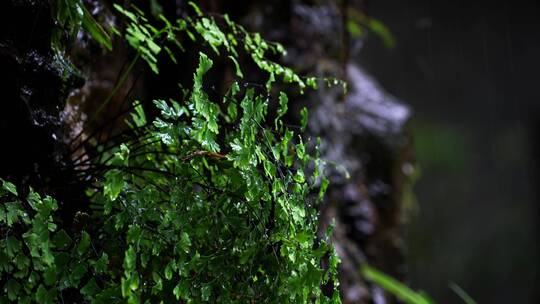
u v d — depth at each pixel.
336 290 1.37
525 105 12.42
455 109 12.14
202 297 1.27
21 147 1.51
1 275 1.24
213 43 1.55
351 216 5.09
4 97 1.47
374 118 5.76
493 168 12.52
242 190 1.32
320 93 4.07
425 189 12.04
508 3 11.54
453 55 11.75
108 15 2.20
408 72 11.55
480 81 12.12
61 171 1.59
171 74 2.55
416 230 11.73
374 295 4.91
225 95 1.42
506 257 12.60
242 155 1.27
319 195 1.44
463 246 12.24
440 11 11.39
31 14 1.53
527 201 12.60
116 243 1.33
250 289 1.34
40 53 1.60
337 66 4.39
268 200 1.32
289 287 1.30
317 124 3.99
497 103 12.36
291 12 4.00
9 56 1.47
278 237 1.31
